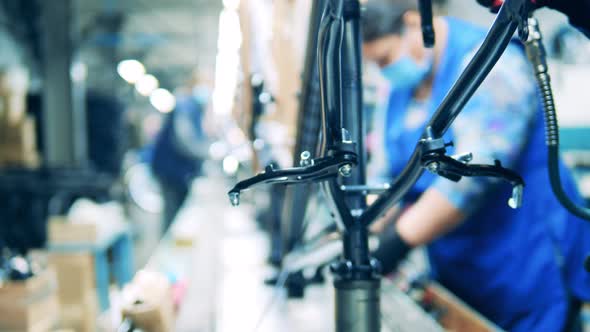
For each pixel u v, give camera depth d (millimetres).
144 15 10422
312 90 580
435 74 1290
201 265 1450
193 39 12258
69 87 4477
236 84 1217
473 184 1115
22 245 3062
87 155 5203
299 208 957
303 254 1052
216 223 2166
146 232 5902
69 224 2385
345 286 521
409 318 997
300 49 830
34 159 4012
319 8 451
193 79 4742
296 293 1161
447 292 1309
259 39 974
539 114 1181
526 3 349
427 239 1142
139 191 6676
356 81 519
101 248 2428
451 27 1302
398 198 474
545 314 1300
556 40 2432
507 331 1343
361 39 517
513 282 1316
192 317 1023
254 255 1577
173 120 4672
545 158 1255
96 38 8977
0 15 4156
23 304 1489
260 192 2090
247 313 1062
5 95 3715
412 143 1455
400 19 1158
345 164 386
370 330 523
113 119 5391
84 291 2309
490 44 361
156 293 772
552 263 1290
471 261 1361
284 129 971
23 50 4469
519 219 1295
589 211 515
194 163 4805
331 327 979
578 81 2584
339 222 527
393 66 1229
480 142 1096
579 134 2650
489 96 1116
